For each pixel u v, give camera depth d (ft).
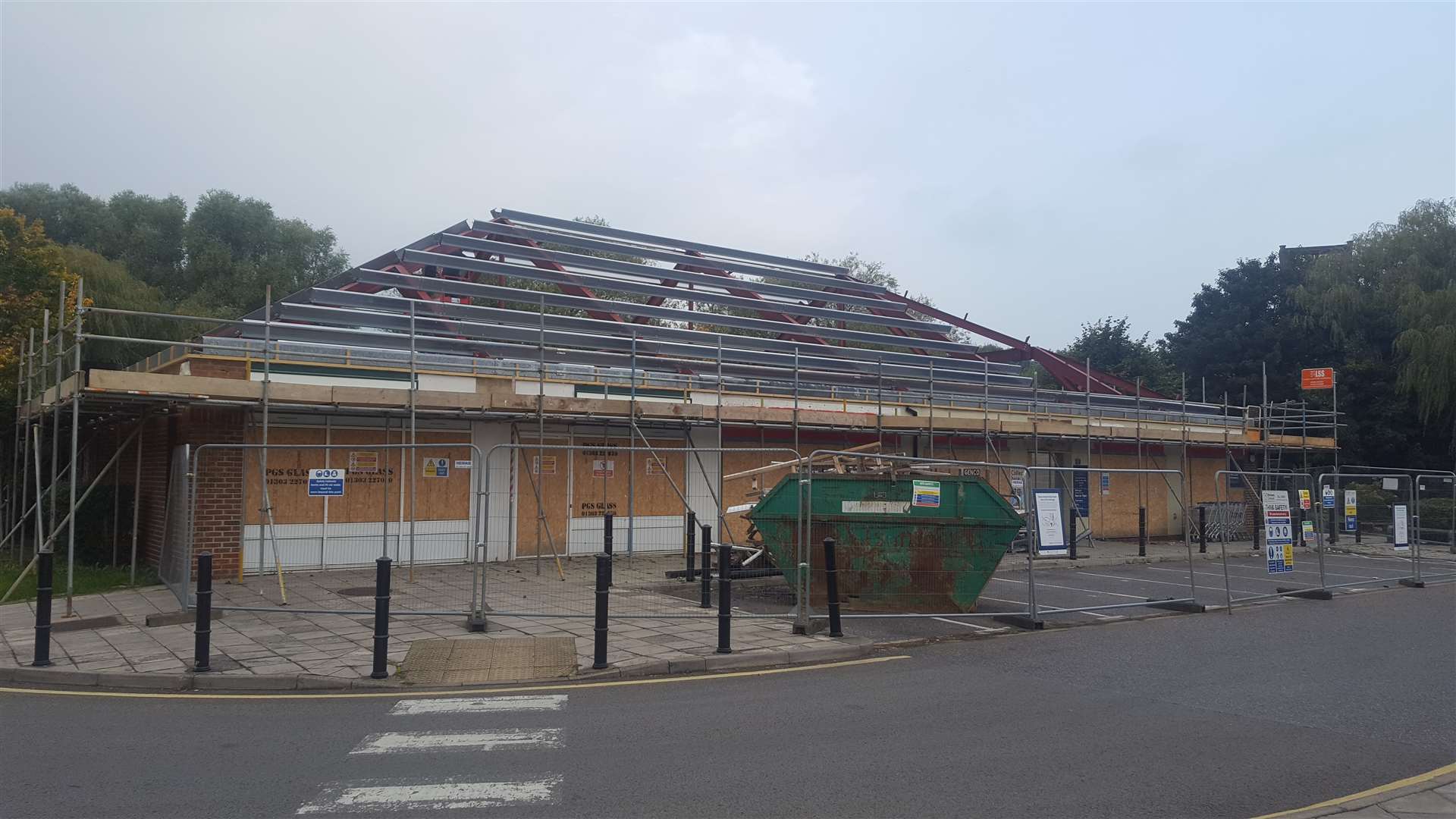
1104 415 95.04
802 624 38.27
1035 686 30.32
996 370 98.58
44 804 18.63
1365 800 19.45
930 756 22.38
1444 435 128.77
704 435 70.38
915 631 40.34
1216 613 47.75
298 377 55.01
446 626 38.93
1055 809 18.88
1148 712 27.07
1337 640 39.75
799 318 96.73
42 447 71.56
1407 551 77.36
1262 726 25.75
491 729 24.66
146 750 22.50
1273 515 53.62
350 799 19.15
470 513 60.44
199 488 51.39
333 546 55.72
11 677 30.19
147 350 97.35
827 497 45.88
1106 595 54.03
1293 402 122.72
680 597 48.49
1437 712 27.55
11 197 129.18
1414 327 124.88
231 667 31.01
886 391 82.07
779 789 19.88
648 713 26.43
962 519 45.42
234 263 138.62
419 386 58.34
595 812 18.43
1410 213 135.74
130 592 47.55
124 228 135.54
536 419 60.64
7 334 74.84
